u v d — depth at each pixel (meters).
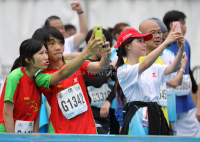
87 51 9.57
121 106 12.34
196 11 25.53
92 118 11.00
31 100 10.53
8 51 24.88
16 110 10.45
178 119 16.31
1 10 24.88
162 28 14.28
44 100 12.90
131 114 11.12
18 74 10.34
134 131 11.02
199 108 15.09
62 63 11.10
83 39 17.30
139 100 11.20
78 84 10.78
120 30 17.70
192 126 16.23
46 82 10.32
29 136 8.03
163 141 8.05
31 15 25.03
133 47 11.46
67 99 10.62
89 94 13.84
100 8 25.19
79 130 10.55
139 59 12.90
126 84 11.16
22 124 10.50
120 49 11.82
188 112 16.16
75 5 17.02
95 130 10.89
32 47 10.23
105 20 25.25
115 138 8.02
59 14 25.17
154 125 10.82
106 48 9.72
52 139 8.01
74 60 9.69
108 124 14.27
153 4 25.25
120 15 25.28
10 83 10.23
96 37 9.57
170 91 14.52
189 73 16.31
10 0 24.88
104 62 10.35
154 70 11.36
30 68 10.38
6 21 24.86
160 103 12.51
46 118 12.94
